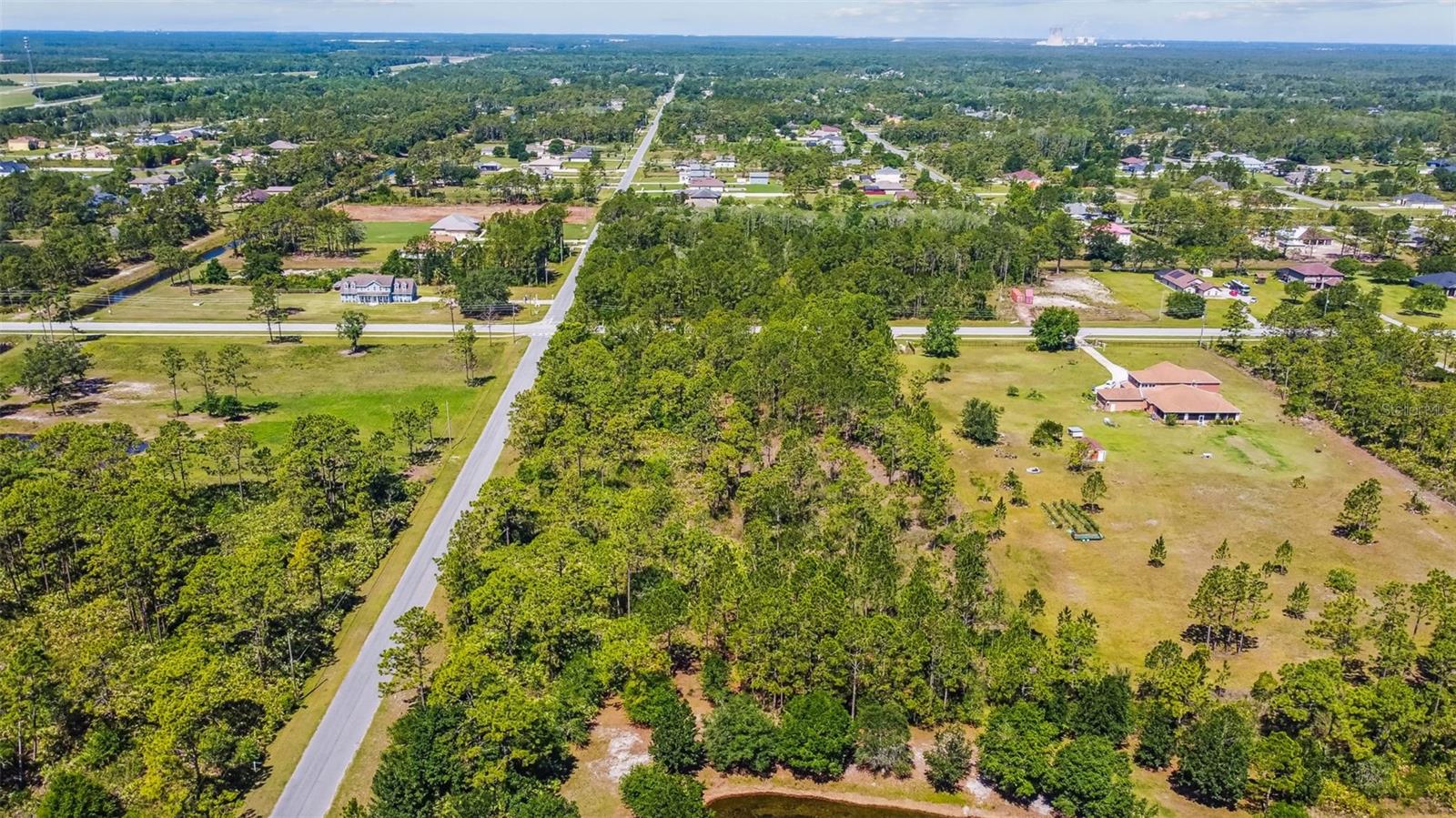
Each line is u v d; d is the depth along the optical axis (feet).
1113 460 408.46
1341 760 228.02
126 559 266.98
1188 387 469.16
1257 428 446.19
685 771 234.79
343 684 256.93
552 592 258.16
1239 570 284.82
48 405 447.42
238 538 306.14
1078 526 350.64
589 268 638.94
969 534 317.01
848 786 232.73
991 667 250.57
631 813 217.97
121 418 433.07
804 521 338.34
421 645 244.22
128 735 227.61
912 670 247.09
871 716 233.96
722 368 471.62
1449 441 404.98
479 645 238.27
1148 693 250.37
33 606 278.67
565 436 374.02
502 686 224.74
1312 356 495.00
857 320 514.27
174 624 276.62
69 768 218.59
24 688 224.74
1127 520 356.79
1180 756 228.43
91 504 292.61
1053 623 289.94
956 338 551.18
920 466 362.33
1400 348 504.02
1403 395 426.10
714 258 637.30
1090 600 304.50
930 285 627.05
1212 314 631.15
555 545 285.84
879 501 343.67
